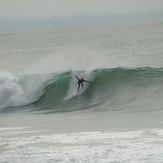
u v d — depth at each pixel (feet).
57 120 211.41
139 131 161.68
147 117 200.13
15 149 144.36
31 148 143.64
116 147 135.44
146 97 272.92
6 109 282.77
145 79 295.28
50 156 130.21
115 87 295.07
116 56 574.56
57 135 164.66
